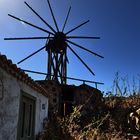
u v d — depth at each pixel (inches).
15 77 226.8
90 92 544.4
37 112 329.4
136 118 403.2
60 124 414.3
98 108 493.7
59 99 513.0
